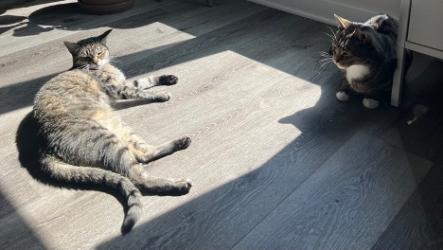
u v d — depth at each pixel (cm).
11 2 168
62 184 89
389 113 101
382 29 102
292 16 147
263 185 86
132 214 79
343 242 74
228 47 132
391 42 98
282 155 92
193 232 77
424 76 112
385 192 82
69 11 161
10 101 114
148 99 111
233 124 102
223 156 93
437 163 87
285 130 99
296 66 120
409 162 88
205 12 155
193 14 154
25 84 121
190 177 88
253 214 80
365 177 86
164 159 93
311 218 78
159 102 111
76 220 81
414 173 85
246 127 100
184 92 113
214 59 126
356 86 103
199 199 83
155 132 101
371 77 99
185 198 84
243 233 77
